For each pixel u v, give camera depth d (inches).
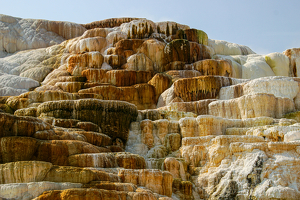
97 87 1286.9
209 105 1119.6
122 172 673.6
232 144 795.4
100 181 605.3
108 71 1421.0
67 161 687.1
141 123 968.3
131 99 1314.0
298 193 697.6
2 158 645.9
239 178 744.3
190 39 1727.4
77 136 772.6
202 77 1273.4
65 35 1940.2
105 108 967.0
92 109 954.7
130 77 1416.1
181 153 875.4
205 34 1758.1
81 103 952.9
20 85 1402.6
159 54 1624.0
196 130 940.6
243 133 930.1
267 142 781.3
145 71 1440.7
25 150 658.8
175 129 958.4
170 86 1396.4
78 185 578.2
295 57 1699.1
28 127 705.6
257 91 1178.6
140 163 773.9
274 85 1170.0
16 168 570.6
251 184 727.7
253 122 964.6
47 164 592.1
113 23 1952.5
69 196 531.2
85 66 1518.2
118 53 1601.9
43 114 952.9
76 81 1402.6
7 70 1573.6
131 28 1734.7
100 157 703.7
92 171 615.8
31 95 1113.4
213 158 805.2
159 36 1733.5
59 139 733.9
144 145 933.2
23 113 994.1
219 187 757.3
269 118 958.4
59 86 1347.2
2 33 1828.2
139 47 1626.5
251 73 1643.7
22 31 1887.3
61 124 856.3
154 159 840.9
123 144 965.2
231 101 1083.9
